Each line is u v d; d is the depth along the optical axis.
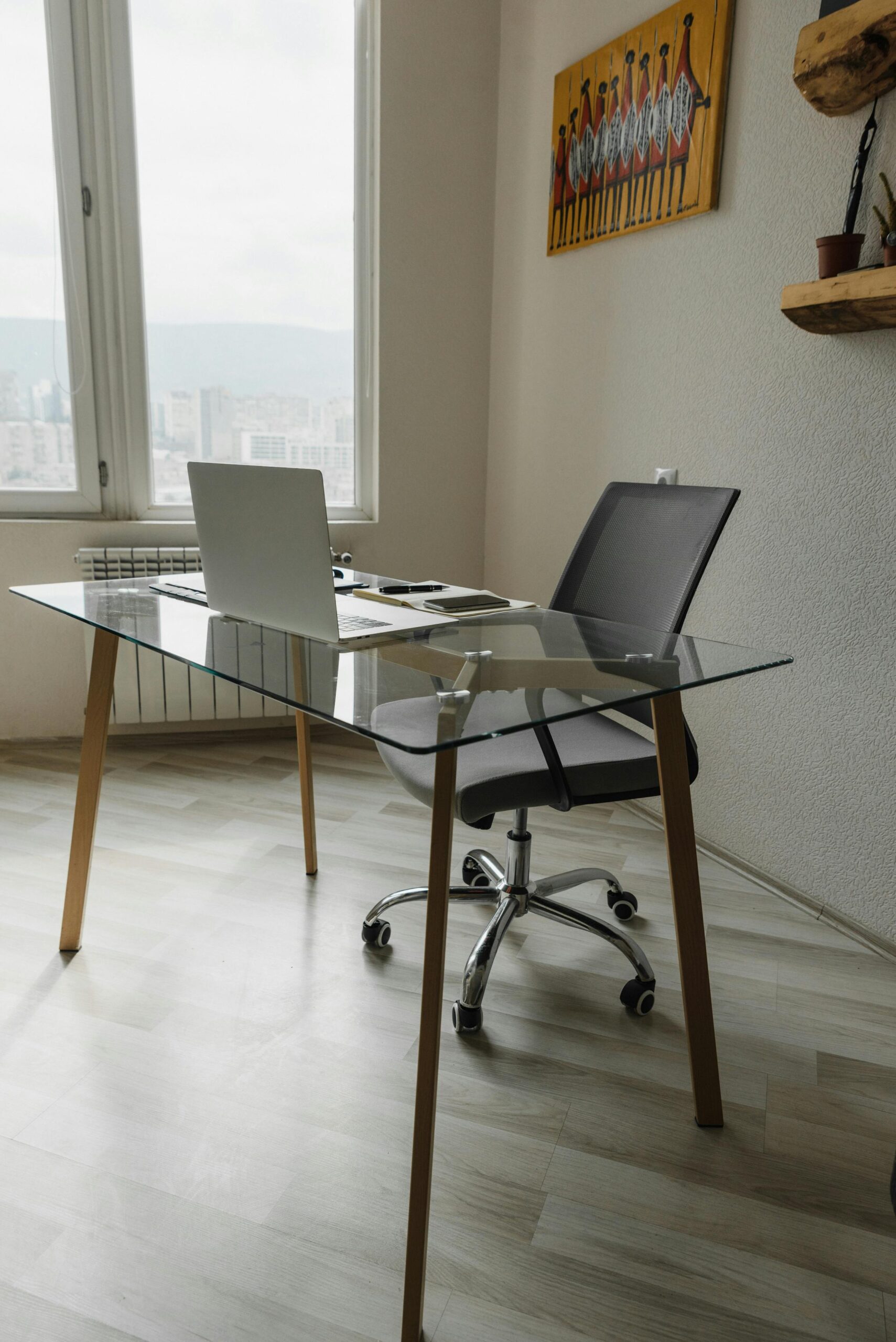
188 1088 1.49
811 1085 1.53
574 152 2.74
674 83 2.28
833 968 1.89
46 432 3.09
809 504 2.05
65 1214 1.24
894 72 1.67
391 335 3.22
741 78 2.11
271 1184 1.30
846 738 2.01
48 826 2.52
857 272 1.69
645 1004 1.71
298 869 2.29
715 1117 1.42
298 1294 1.13
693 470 2.38
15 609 3.08
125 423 3.13
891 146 1.76
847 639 1.99
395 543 3.38
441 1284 1.14
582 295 2.79
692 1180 1.32
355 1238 1.21
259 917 2.05
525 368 3.14
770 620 2.18
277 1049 1.59
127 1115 1.42
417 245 3.19
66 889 2.13
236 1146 1.36
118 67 2.90
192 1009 1.70
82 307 3.01
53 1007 1.69
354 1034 1.64
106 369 3.09
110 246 3.00
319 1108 1.45
